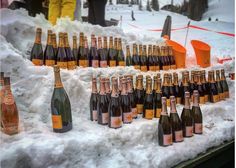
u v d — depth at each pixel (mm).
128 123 1845
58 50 1960
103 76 2020
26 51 2027
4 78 1462
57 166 1372
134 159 1631
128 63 2424
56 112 1532
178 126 1940
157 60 2535
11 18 2113
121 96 1855
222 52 4254
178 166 1775
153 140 1864
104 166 1508
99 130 1653
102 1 3232
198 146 1971
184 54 2742
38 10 3088
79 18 3238
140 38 2812
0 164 1251
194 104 2160
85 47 2141
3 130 1456
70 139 1428
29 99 1696
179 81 2516
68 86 1779
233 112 2580
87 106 1865
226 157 2246
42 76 1729
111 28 2635
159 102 2039
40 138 1424
